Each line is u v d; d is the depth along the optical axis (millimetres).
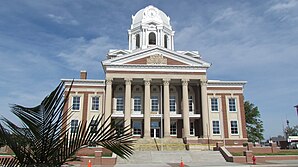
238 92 58344
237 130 56438
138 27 67375
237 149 43000
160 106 56844
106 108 51625
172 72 54469
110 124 6320
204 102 53594
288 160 37188
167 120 52375
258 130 78938
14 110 5902
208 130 52281
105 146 6129
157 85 57906
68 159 6137
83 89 56125
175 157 39250
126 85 53156
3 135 5746
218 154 40375
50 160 5848
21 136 5895
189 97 58312
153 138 51562
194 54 67875
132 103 57219
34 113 5902
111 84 53031
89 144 6066
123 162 36719
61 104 6199
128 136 6312
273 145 43312
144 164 34094
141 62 54625
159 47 55219
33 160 5809
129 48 67750
